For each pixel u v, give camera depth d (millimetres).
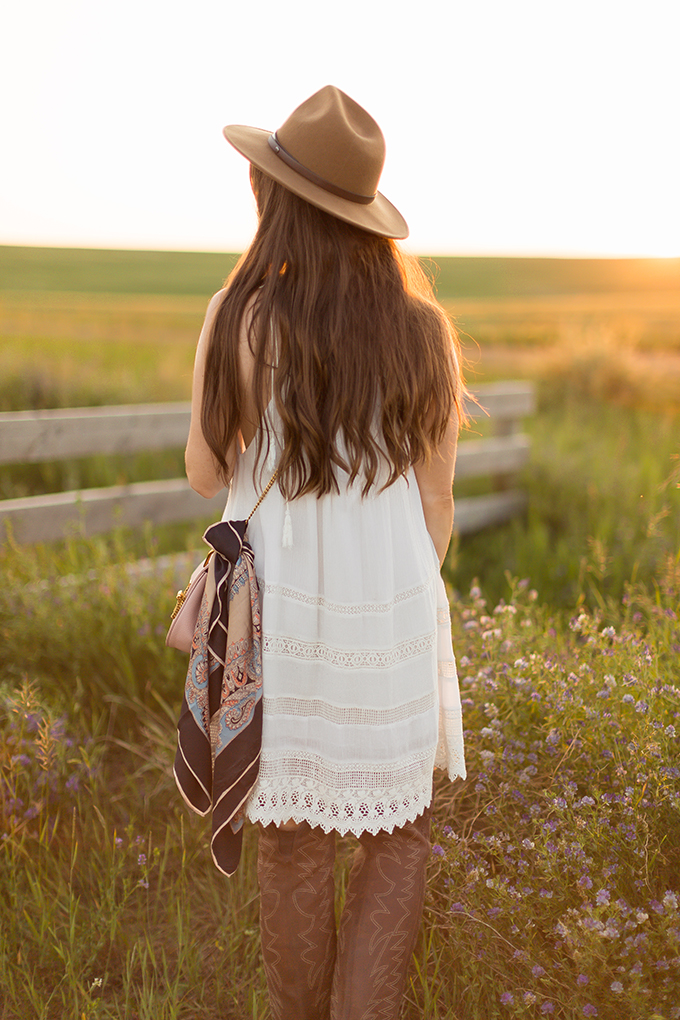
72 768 2480
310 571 1483
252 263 1466
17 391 8352
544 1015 1616
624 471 5926
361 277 1435
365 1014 1495
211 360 1470
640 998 1440
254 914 2072
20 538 3695
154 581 3484
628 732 2018
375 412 1429
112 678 2939
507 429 6352
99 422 4164
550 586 4438
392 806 1506
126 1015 1777
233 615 1475
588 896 1643
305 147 1398
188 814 2393
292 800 1508
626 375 10414
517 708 2162
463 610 2898
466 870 1806
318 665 1501
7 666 2896
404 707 1523
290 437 1410
